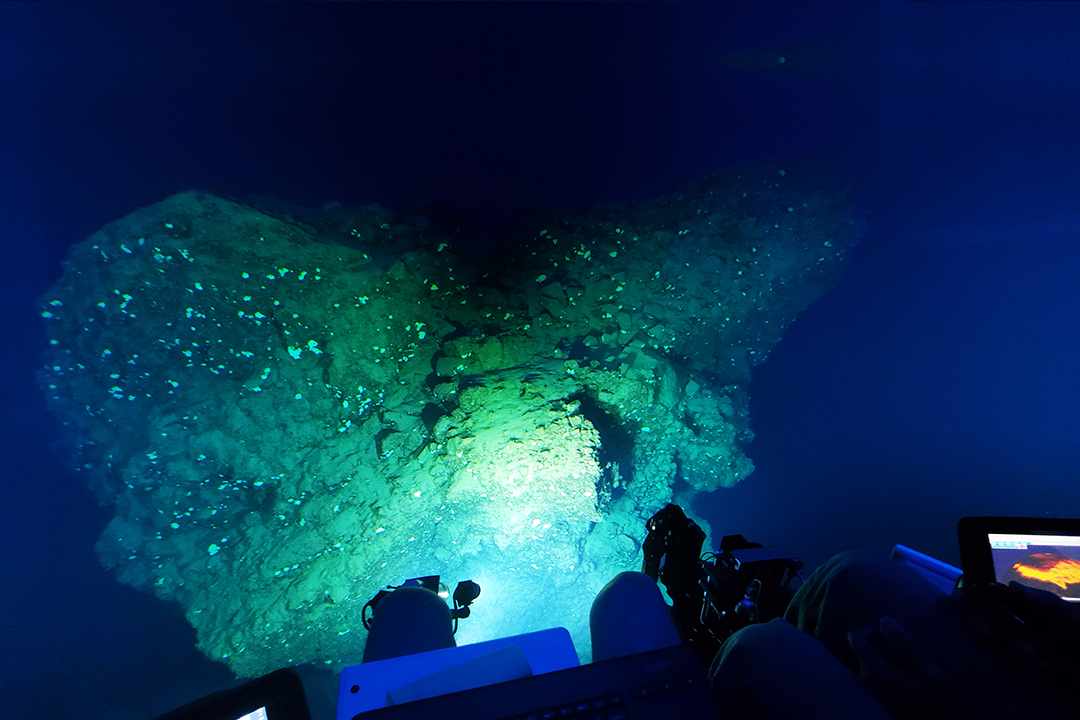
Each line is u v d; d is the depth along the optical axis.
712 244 4.07
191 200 3.50
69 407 3.25
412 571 3.38
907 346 3.83
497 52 4.06
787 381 3.79
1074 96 3.80
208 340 3.41
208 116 3.71
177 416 3.34
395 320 3.69
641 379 3.85
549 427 3.68
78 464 3.24
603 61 4.12
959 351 3.76
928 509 3.15
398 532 3.46
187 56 3.72
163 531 3.24
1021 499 3.12
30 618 2.95
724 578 1.36
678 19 4.18
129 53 3.65
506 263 3.88
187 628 3.06
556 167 4.03
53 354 3.26
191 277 3.41
